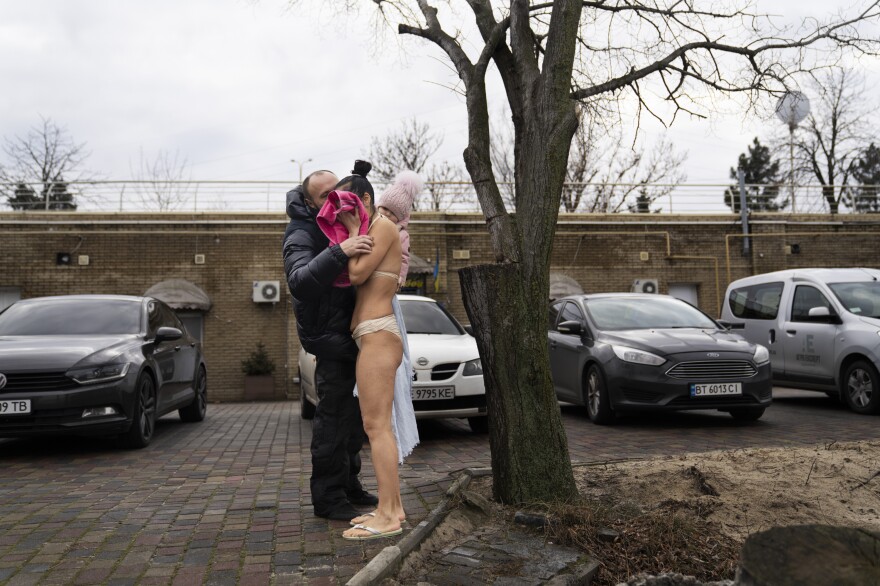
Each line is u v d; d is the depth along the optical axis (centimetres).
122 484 526
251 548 346
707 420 862
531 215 391
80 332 752
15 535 378
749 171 4903
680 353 780
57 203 1905
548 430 383
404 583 286
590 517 339
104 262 1734
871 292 985
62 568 321
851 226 2014
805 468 438
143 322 795
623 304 950
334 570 311
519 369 383
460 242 1855
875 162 3109
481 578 288
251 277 1775
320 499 403
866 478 411
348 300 380
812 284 1034
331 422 401
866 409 904
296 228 388
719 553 310
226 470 583
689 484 410
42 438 796
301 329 386
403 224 390
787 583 181
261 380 1722
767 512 359
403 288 1806
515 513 361
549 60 396
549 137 392
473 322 395
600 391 828
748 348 798
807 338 1007
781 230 1988
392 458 361
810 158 3181
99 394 655
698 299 1959
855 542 191
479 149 421
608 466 486
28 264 1714
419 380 721
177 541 362
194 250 1762
